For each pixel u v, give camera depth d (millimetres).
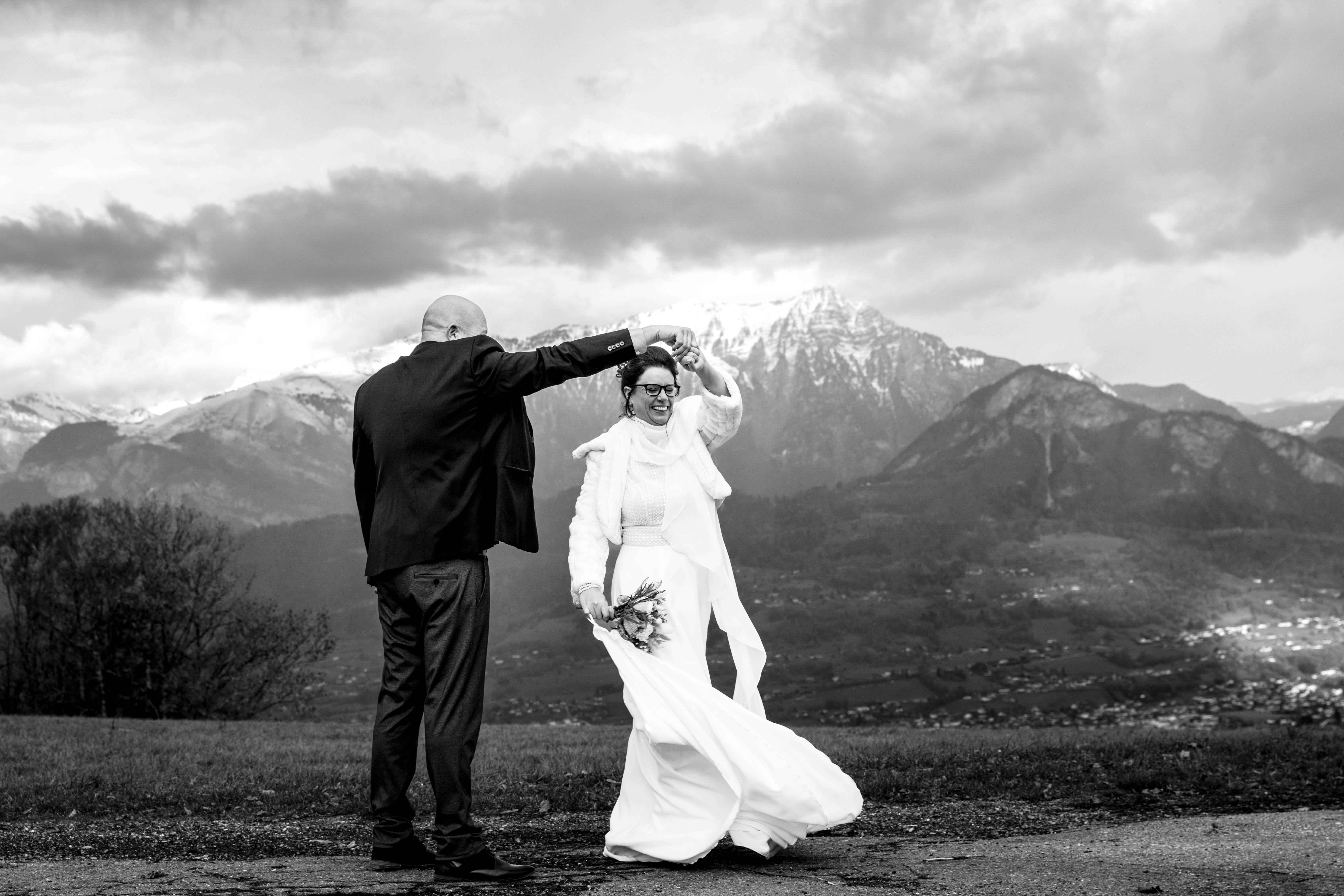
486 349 4617
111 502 37594
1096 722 137125
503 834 6035
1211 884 4055
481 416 4605
